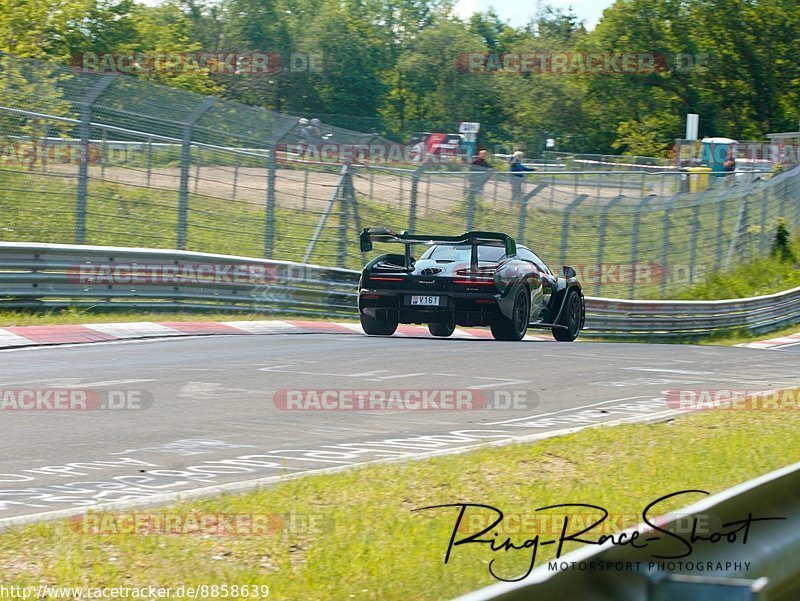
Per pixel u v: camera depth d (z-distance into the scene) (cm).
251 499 1210
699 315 6072
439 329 3988
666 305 5762
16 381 2092
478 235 3180
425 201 4875
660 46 16175
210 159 3900
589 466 1441
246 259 3922
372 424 1797
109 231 3650
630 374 2583
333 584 924
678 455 1527
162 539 1045
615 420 1886
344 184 4431
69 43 9744
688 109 16425
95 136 3503
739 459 1504
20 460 1426
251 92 14525
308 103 15588
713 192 6844
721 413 1967
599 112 16288
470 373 2433
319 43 15738
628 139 15262
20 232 3462
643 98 16225
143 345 2855
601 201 6981
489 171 4978
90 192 3672
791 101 16338
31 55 7625
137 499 1205
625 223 6581
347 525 1110
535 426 1817
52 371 2250
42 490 1262
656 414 1941
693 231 6812
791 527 905
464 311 3145
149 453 1498
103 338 2939
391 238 3300
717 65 16288
